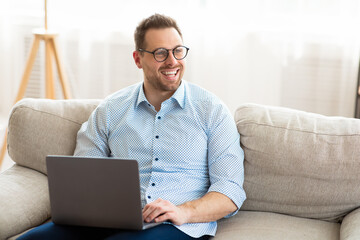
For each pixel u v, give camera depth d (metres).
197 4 3.45
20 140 2.06
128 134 1.94
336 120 1.92
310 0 3.27
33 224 1.84
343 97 3.37
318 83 3.40
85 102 2.14
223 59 3.52
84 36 3.65
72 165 1.58
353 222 1.72
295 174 1.86
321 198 1.85
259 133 1.91
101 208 1.62
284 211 1.91
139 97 1.95
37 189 1.93
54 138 2.05
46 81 3.24
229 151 1.85
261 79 3.49
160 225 1.69
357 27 3.23
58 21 3.67
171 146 1.89
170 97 1.91
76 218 1.67
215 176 1.85
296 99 3.47
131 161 1.52
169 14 3.49
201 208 1.74
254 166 1.91
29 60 3.15
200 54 3.54
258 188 1.92
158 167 1.88
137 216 1.60
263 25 3.39
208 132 1.90
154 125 1.93
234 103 3.58
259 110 2.00
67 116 2.09
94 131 1.98
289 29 3.35
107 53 3.67
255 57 3.46
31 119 2.06
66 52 3.73
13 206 1.80
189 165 1.89
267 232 1.76
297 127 1.90
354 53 3.27
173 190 1.86
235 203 1.80
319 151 1.83
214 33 3.47
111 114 1.98
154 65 1.89
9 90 3.92
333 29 3.28
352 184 1.81
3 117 3.94
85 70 3.72
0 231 1.74
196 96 1.94
